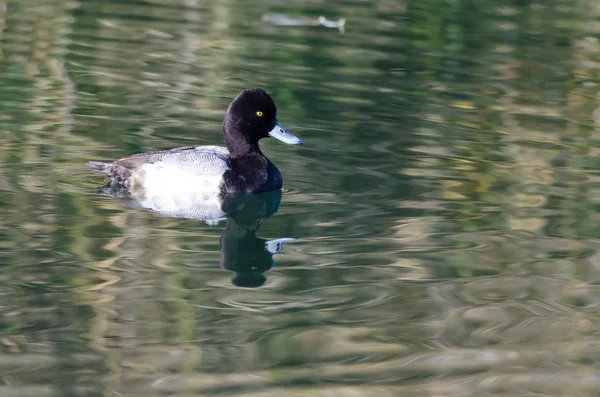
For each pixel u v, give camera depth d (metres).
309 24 21.89
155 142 14.51
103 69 18.06
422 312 9.20
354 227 11.66
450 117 16.45
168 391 7.50
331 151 14.68
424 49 20.36
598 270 10.36
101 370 7.82
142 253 10.60
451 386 7.71
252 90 13.15
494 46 20.81
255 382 7.69
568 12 23.70
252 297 9.49
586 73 19.20
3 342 8.27
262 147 14.76
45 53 18.83
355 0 24.23
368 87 17.84
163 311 9.05
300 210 12.29
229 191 12.79
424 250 10.91
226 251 10.79
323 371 7.91
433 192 13.00
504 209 12.37
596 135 15.76
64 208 11.85
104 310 9.00
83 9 22.31
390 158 14.40
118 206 12.16
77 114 15.55
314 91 17.45
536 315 9.16
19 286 9.48
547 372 7.99
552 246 11.09
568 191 13.11
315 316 9.05
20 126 14.76
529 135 15.66
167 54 19.23
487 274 10.23
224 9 22.83
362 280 10.00
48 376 7.69
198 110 16.12
